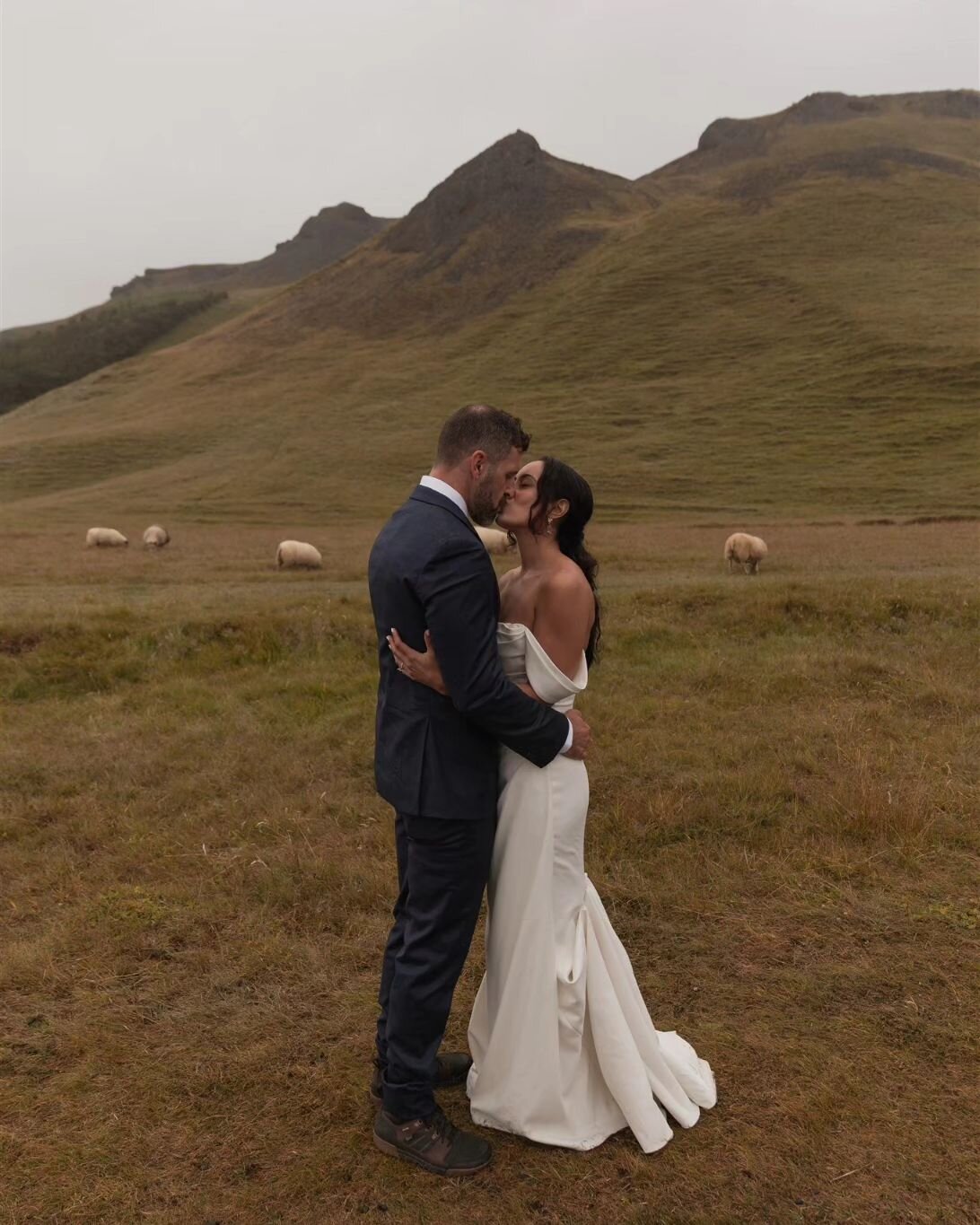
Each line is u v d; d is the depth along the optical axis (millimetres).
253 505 45281
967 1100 2826
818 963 3600
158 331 159625
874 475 42031
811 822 4898
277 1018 3314
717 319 71312
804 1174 2555
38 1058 3098
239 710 7363
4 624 9344
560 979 2658
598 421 56344
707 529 31844
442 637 2344
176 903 4195
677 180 131750
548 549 2670
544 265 97125
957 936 3756
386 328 95625
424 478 2566
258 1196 2502
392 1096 2617
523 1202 2480
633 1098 2656
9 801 5539
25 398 139125
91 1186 2535
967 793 5188
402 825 2709
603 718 6934
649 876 4395
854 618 10008
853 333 62062
